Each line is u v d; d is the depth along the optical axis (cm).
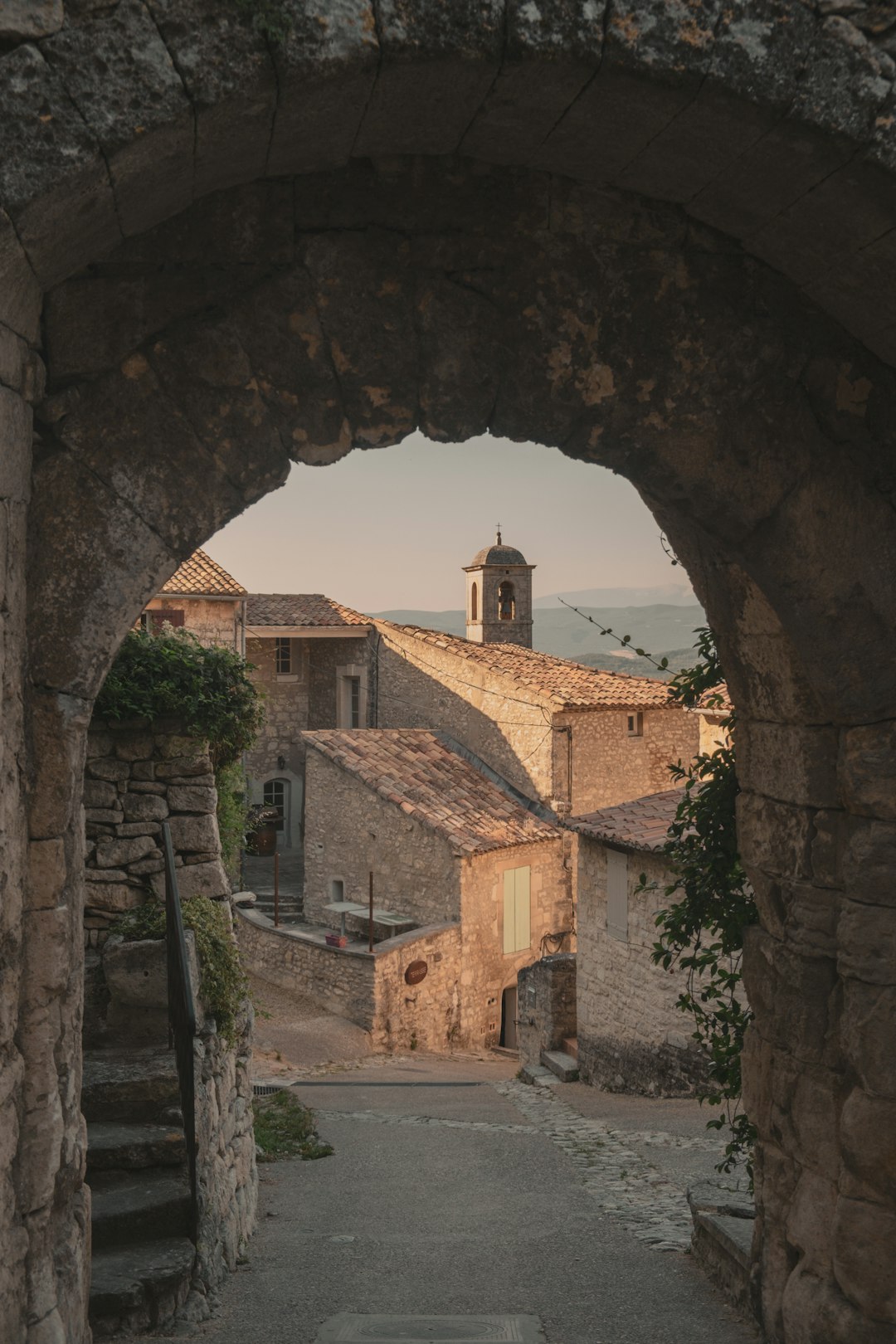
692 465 366
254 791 2919
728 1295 496
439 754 2234
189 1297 487
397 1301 510
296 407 348
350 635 2719
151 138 269
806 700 398
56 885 320
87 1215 353
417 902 1959
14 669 301
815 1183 400
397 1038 1752
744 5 283
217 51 265
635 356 359
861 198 307
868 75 288
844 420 369
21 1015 311
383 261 349
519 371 356
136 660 731
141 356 338
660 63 281
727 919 554
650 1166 862
